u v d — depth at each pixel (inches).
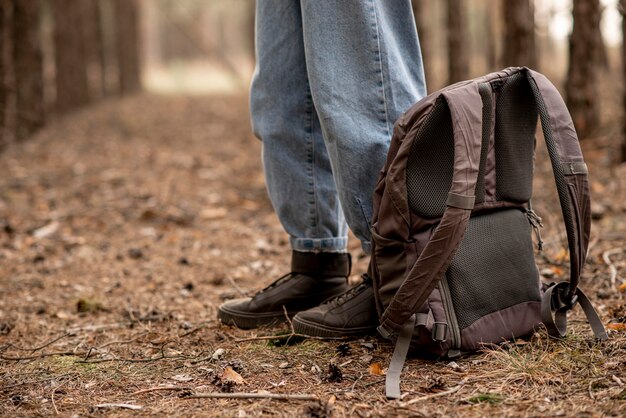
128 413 82.9
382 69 97.0
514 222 97.6
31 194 270.8
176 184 283.4
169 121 556.7
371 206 98.7
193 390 88.8
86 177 306.3
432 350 90.8
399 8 101.1
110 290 147.9
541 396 80.1
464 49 392.8
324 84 97.1
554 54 680.4
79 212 234.1
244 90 970.7
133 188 276.7
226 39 1718.8
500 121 94.0
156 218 220.7
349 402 82.2
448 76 393.4
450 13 387.9
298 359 97.9
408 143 87.0
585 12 267.7
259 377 92.5
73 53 689.6
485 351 92.0
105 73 850.1
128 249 186.5
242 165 330.0
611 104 355.3
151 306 134.1
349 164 97.0
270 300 112.5
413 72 102.5
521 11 295.3
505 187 95.9
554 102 92.4
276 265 163.8
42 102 481.4
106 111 655.1
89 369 99.8
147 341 112.3
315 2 97.0
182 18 1390.3
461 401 80.3
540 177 220.8
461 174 84.1
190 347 107.4
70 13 674.2
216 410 82.2
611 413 74.1
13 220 227.1
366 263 157.2
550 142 91.0
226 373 92.4
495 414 76.5
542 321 96.4
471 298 91.4
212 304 133.7
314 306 112.9
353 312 103.2
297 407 81.7
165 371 97.3
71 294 145.8
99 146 419.8
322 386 88.0
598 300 117.2
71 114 644.7
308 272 112.0
